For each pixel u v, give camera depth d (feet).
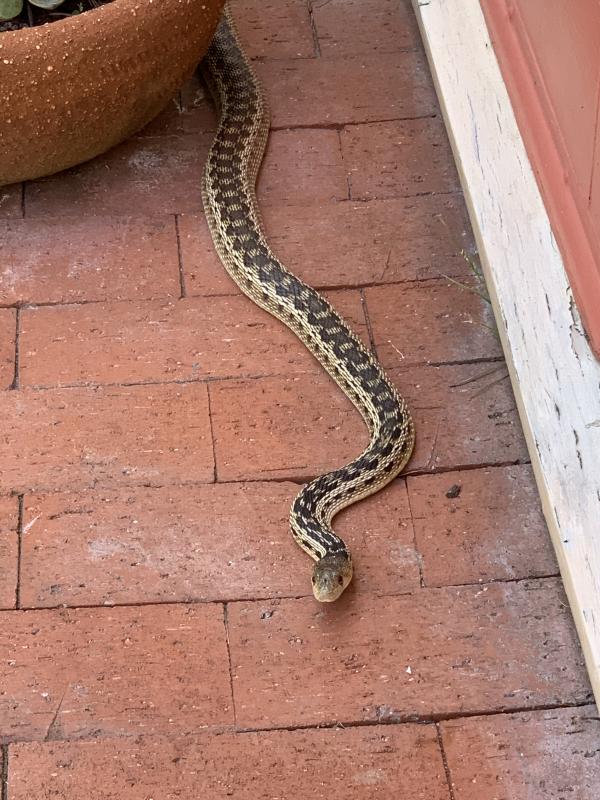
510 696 2.54
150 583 2.66
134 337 2.99
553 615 2.63
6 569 2.66
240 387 2.93
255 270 3.02
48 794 2.42
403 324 3.05
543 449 2.72
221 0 3.04
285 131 3.38
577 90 2.59
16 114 2.89
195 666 2.56
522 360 2.83
